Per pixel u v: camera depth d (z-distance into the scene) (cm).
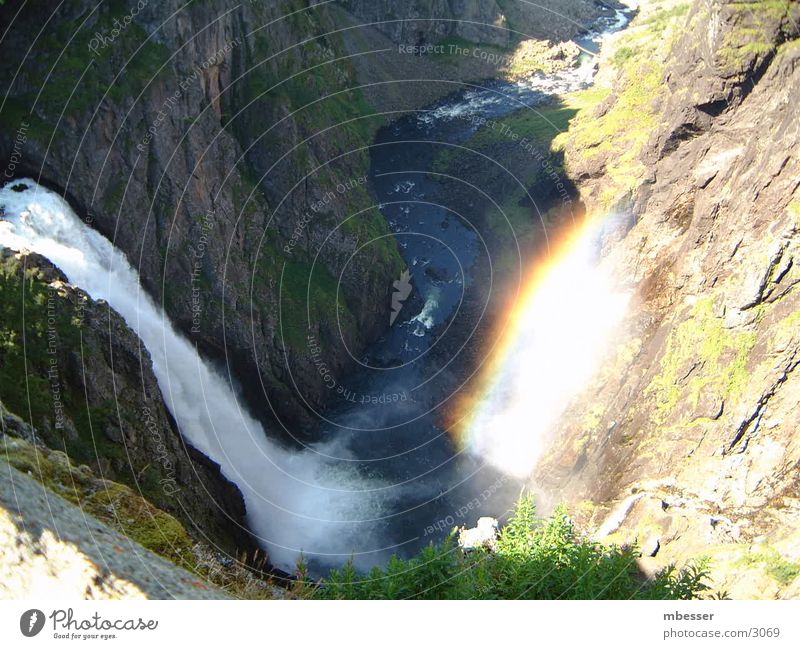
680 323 5959
